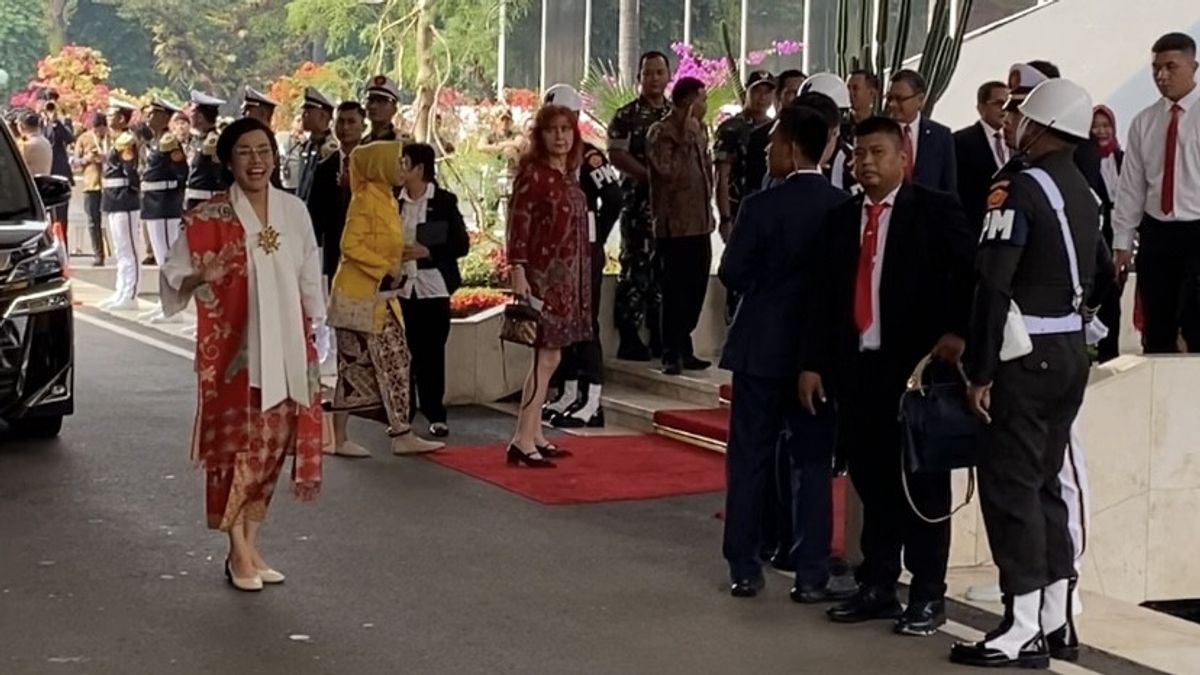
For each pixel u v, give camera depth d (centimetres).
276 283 769
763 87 1225
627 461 1094
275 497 970
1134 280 1216
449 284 1149
